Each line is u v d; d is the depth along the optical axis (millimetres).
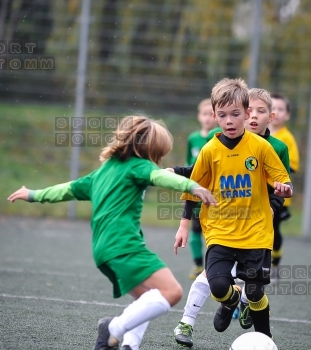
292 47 49281
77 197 13852
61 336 16109
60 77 47406
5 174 49000
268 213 15781
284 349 16500
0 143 50688
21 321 17609
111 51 48906
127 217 12961
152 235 41219
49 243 35719
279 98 28891
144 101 47344
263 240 15320
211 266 15156
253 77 42688
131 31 48312
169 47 48719
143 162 13148
